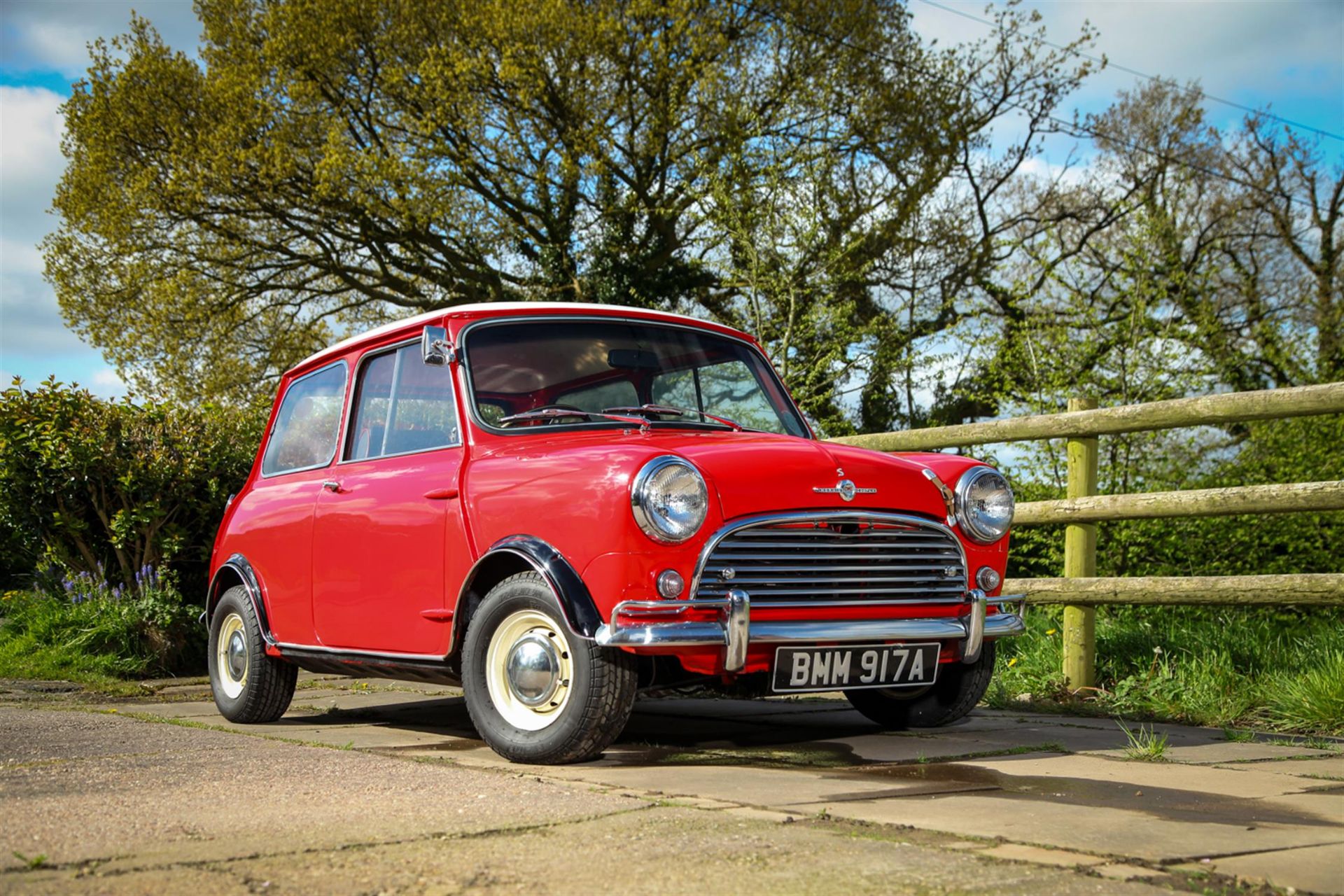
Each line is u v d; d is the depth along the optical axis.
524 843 2.37
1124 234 10.34
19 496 8.12
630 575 3.46
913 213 22.09
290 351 23.02
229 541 5.55
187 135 20.48
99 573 8.32
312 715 5.60
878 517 3.83
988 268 23.00
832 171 18.59
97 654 7.66
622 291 20.58
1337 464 7.98
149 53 21.11
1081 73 24.23
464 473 4.07
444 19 19.91
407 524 4.27
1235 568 7.79
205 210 21.19
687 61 19.47
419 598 4.20
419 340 4.64
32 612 8.00
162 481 8.16
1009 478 8.41
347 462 4.87
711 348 4.94
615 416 4.41
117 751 3.88
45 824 2.59
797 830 2.47
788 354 15.02
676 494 3.46
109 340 21.86
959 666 4.48
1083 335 9.78
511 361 4.41
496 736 3.72
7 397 8.23
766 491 3.63
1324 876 2.08
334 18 19.48
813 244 15.80
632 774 3.37
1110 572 8.06
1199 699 5.07
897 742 4.18
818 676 3.73
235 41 21.11
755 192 16.09
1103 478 8.55
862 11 21.48
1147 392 9.24
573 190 20.41
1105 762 3.62
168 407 8.71
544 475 3.74
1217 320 10.09
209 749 3.93
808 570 3.70
